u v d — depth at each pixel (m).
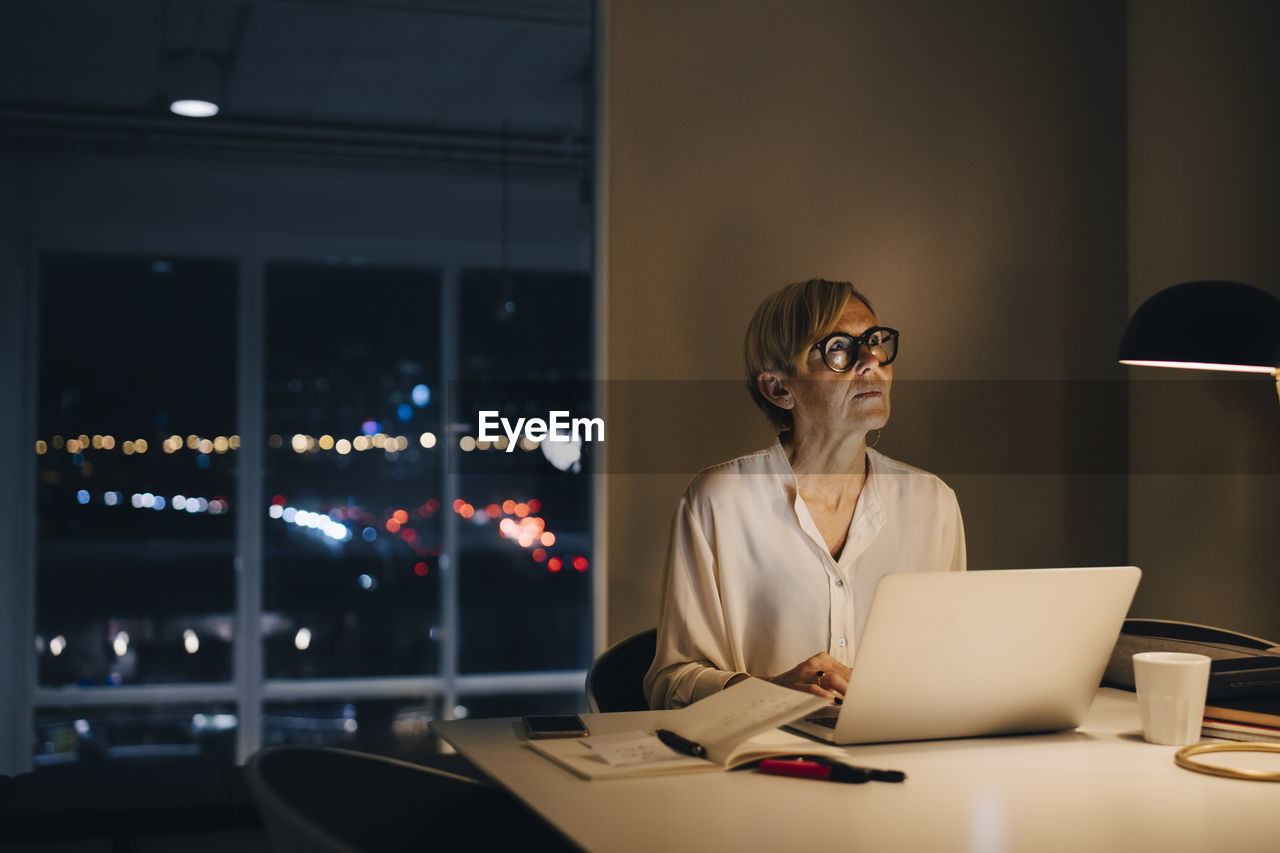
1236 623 2.51
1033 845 1.02
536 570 7.52
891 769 1.31
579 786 1.23
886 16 2.66
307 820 0.92
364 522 7.14
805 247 2.59
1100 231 2.79
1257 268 2.48
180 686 6.43
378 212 6.91
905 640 1.37
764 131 2.57
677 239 2.51
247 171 6.72
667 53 2.53
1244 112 2.50
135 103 5.83
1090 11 2.79
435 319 7.21
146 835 1.88
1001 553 2.69
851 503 2.26
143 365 6.80
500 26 4.84
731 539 2.16
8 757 5.34
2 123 5.93
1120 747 1.43
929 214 2.67
